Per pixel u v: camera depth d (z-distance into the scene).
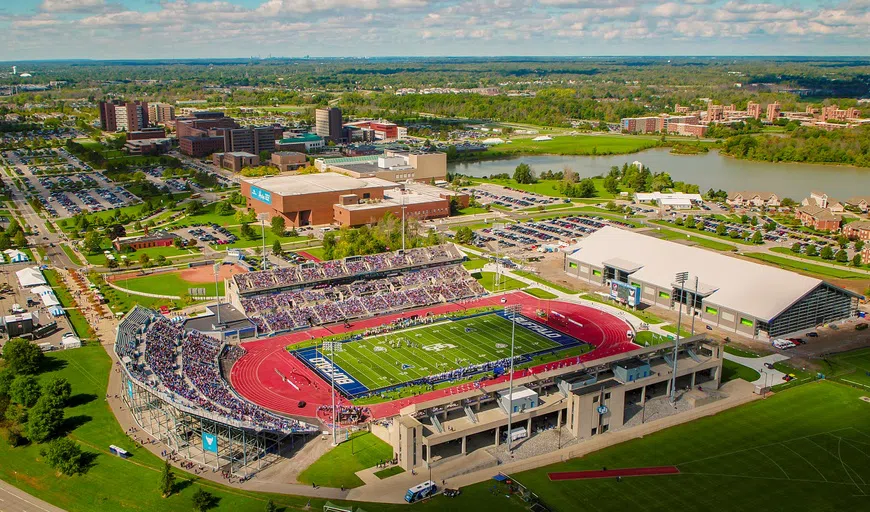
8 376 185.12
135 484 142.00
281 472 148.00
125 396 179.88
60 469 145.38
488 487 143.00
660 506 136.38
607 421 167.88
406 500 137.38
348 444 160.62
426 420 159.00
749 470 149.25
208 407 159.25
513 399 162.75
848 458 153.62
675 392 186.25
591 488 142.75
